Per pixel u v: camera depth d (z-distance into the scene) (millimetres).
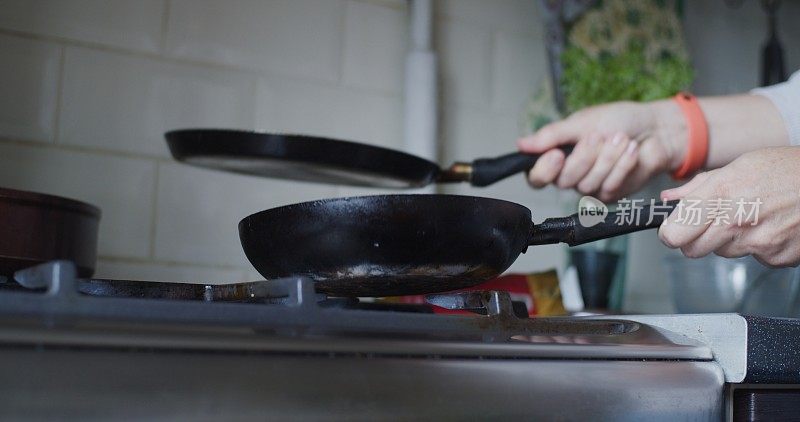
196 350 528
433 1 1354
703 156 1111
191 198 1181
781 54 1565
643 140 1112
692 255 851
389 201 702
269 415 540
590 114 1098
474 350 631
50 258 884
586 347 686
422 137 1283
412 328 658
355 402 572
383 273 717
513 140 1405
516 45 1418
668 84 1393
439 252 711
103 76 1135
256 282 705
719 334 749
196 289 776
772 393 762
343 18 1290
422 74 1288
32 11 1102
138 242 1145
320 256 720
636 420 689
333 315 631
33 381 472
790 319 762
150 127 1158
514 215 737
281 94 1239
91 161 1124
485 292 716
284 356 555
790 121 1113
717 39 1603
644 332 752
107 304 554
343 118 1281
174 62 1175
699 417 718
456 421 609
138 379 501
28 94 1096
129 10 1151
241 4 1220
